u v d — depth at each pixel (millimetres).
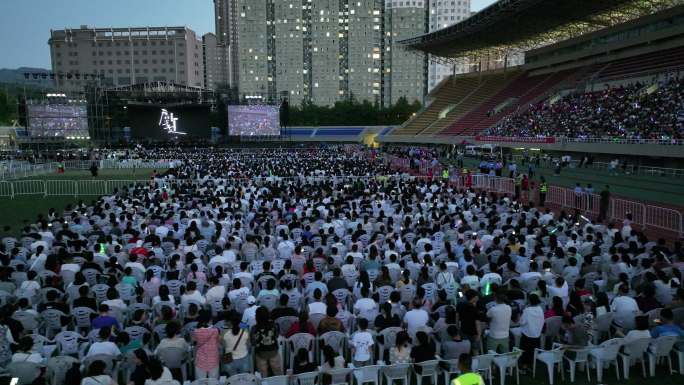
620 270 12750
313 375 7887
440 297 10719
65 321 10336
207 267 14266
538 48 83125
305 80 175375
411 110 124312
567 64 74688
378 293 11539
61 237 16328
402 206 21922
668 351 9281
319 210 20766
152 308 11031
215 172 41469
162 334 9578
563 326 9867
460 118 83750
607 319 10141
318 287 11523
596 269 13258
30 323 10000
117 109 81812
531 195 31625
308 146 95625
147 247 15289
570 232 17109
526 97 75000
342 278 11797
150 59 180500
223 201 24062
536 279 12117
